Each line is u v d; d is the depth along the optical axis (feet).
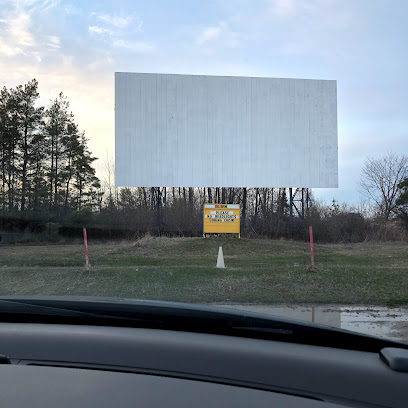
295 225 103.09
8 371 4.06
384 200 124.88
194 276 36.32
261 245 68.64
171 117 86.48
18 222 109.29
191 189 128.98
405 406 4.15
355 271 37.93
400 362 4.75
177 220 101.91
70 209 123.34
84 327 6.05
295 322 6.09
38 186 119.03
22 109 117.80
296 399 3.92
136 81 86.53
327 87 90.74
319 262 51.49
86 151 130.11
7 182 118.01
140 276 36.37
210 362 4.66
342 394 4.23
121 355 4.68
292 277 35.14
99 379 3.92
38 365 4.33
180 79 87.45
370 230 100.63
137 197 127.85
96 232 104.94
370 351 5.72
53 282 34.37
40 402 3.34
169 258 57.11
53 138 122.83
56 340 5.11
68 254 61.82
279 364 4.78
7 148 115.24
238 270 39.34
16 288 32.22
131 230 101.96
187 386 3.92
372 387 4.38
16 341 5.06
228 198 130.93
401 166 125.80
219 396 3.74
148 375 4.16
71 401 3.38
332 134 89.61
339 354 5.40
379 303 27.35
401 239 97.09
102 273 37.68
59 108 124.88
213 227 73.41
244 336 6.18
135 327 6.33
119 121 85.25
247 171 86.89
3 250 71.72
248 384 4.21
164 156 85.51
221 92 88.02
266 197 128.57
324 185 88.28
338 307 26.35
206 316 6.22
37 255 60.70
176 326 6.31
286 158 87.97
